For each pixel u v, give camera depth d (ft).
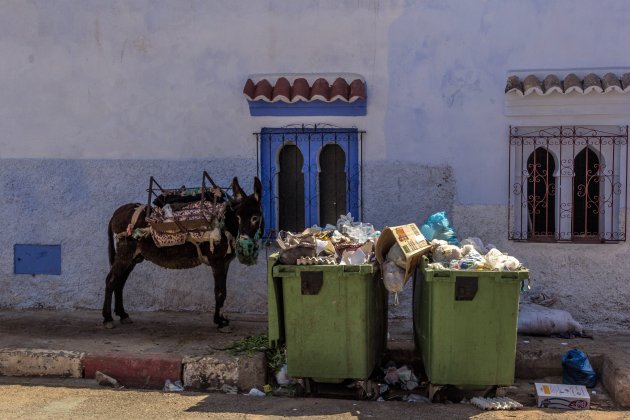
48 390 20.84
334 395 20.67
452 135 25.71
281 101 26.17
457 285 18.99
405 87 25.85
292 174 26.89
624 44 24.89
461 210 25.76
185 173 27.07
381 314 21.99
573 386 20.31
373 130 26.08
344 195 26.61
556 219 25.45
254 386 21.01
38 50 27.61
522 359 21.91
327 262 19.80
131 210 24.73
